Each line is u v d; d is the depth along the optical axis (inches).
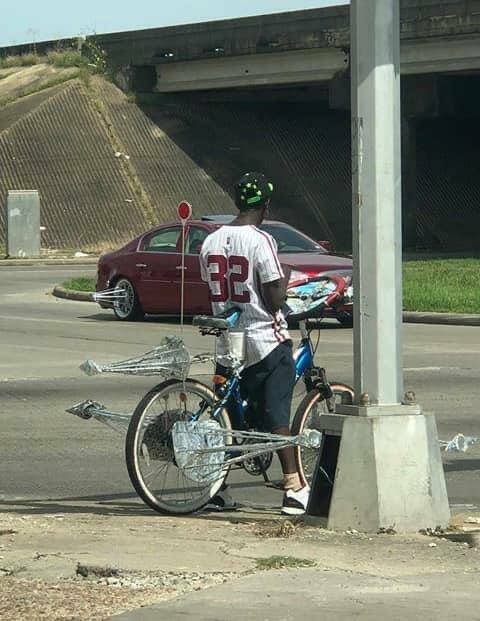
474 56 1775.3
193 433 308.3
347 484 288.7
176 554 264.8
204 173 2036.2
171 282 858.1
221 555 263.9
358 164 291.6
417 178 2092.8
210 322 307.7
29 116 2054.6
